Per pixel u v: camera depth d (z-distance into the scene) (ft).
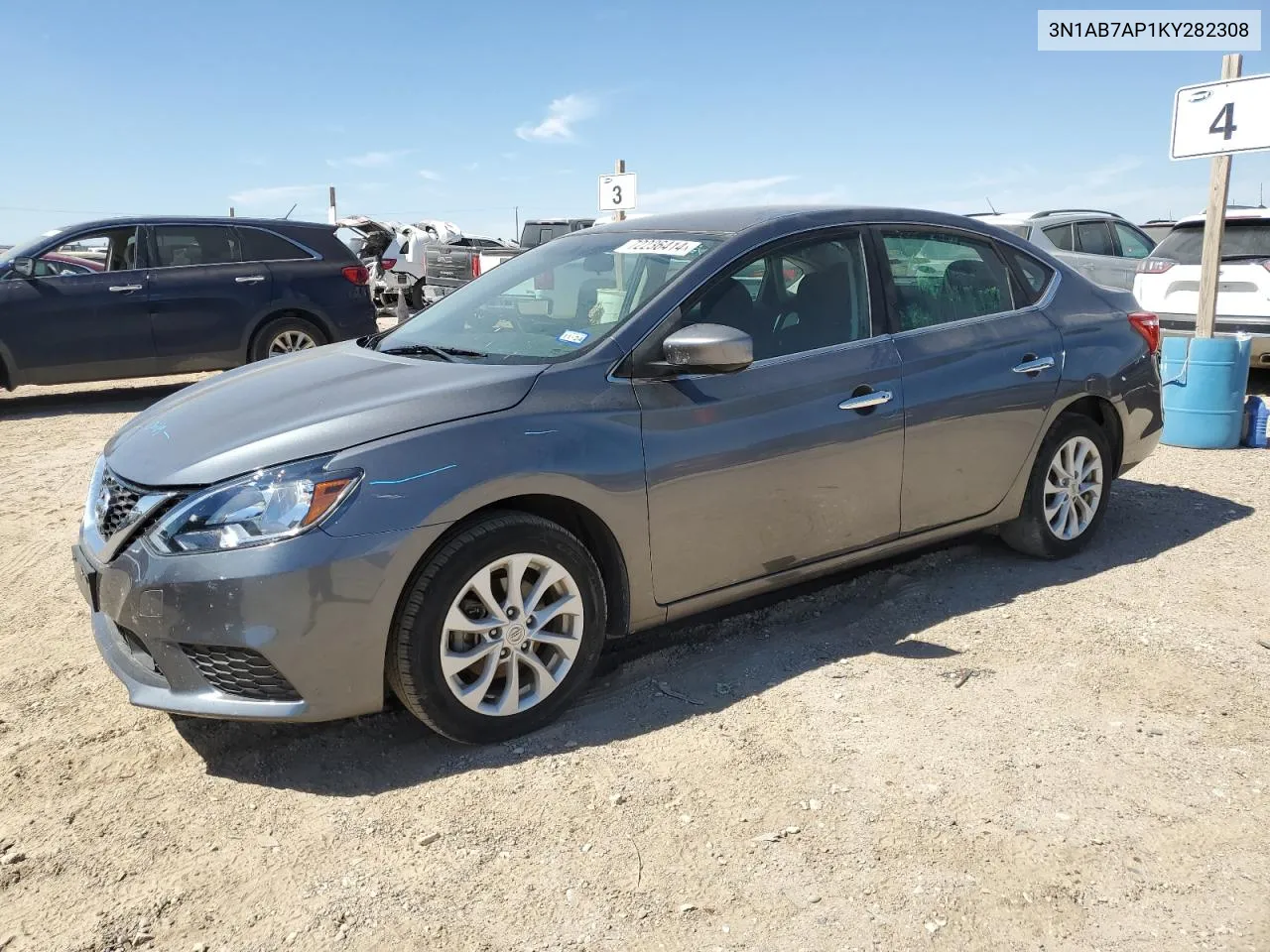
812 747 10.49
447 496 9.87
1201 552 16.47
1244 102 21.72
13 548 17.89
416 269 61.21
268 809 9.64
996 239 15.40
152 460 10.37
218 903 8.31
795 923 7.93
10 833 9.32
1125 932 7.79
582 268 13.34
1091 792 9.63
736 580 12.27
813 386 12.51
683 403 11.51
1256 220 28.48
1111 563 15.98
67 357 31.89
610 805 9.52
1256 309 27.96
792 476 12.34
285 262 34.76
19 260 31.60
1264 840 8.89
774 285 12.75
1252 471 21.66
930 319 14.08
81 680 12.46
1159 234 48.83
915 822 9.18
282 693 9.67
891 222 14.12
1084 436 15.78
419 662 9.96
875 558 13.80
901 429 13.28
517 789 9.82
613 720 11.15
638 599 11.48
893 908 8.07
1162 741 10.57
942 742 10.56
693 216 13.93
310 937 7.90
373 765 10.40
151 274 32.78
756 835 9.04
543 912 8.11
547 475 10.43
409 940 7.84
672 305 11.79
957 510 14.35
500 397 10.61
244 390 11.79
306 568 9.36
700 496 11.62
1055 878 8.41
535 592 10.66
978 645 12.95
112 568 10.05
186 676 9.77
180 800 9.84
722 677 12.14
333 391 11.04
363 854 8.90
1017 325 14.94
